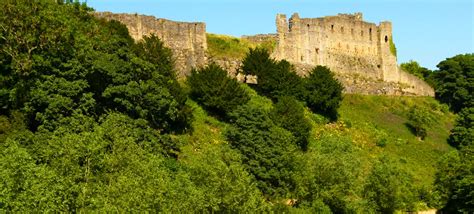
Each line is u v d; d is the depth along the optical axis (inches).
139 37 4047.7
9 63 2923.2
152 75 3245.6
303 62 5123.0
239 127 3191.4
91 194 1961.1
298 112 3826.3
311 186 3078.2
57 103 2780.5
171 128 3388.3
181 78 4143.7
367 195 3420.3
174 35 4247.0
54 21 3048.7
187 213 1982.0
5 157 1920.5
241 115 3238.2
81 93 2908.5
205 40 4419.3
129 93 3021.7
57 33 3009.4
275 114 3767.2
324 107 4485.7
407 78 5851.4
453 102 5723.4
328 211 2992.1
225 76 3858.3
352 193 3299.7
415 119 4852.4
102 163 2151.8
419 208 3666.3
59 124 2743.6
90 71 3014.3
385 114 5032.0
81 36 3137.3
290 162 3127.5
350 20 5654.5
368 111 4977.9
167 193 1934.1
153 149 2908.5
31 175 1854.1
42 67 2896.2
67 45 2997.0
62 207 1839.3
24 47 2965.1
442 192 3646.7
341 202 3134.8
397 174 3683.6
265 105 4101.9
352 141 4210.1
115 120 2721.5
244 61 4338.1
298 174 3095.5
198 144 3371.1
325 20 5398.6
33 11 3051.2
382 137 4468.5
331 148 3816.4
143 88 3097.9
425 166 4308.6
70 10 3314.5
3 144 2423.7
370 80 5590.6
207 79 3796.8
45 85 2842.0
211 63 4097.0
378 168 3521.2
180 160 3095.5
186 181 2252.7
